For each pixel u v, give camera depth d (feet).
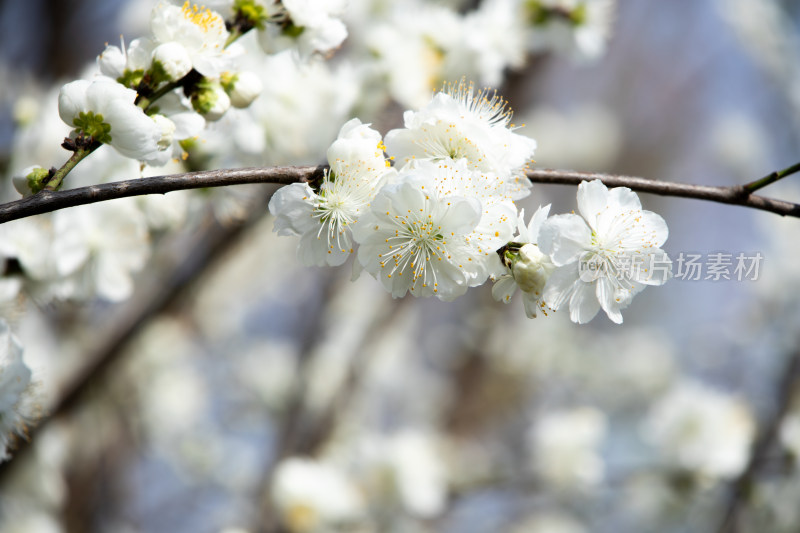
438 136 5.91
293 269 23.15
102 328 12.98
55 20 17.93
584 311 5.57
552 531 20.10
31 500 12.38
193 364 22.30
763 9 22.31
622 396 24.17
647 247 5.62
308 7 7.12
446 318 27.63
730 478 15.55
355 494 15.79
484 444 24.13
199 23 6.60
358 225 5.56
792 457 15.20
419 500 16.02
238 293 21.83
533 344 25.00
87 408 15.76
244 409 22.93
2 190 9.52
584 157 30.40
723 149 26.50
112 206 8.95
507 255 5.60
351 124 5.81
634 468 16.62
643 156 31.89
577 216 5.51
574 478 17.15
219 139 9.43
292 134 10.19
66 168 5.69
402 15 12.08
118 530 18.76
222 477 20.93
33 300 8.84
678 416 15.88
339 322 19.84
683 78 32.81
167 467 22.08
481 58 11.60
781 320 20.11
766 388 19.17
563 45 12.31
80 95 5.73
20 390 6.57
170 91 6.57
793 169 6.08
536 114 29.68
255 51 10.12
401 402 25.03
